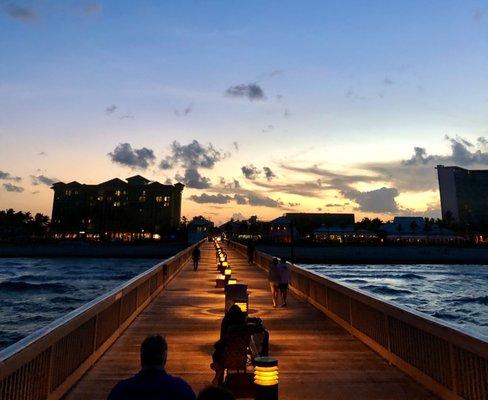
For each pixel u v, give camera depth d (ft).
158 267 53.57
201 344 29.40
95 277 266.36
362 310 30.04
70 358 20.29
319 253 373.61
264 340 18.42
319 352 27.17
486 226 572.51
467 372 16.52
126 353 26.66
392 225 505.25
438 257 373.20
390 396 19.33
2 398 13.24
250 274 85.56
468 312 144.77
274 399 15.07
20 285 213.66
